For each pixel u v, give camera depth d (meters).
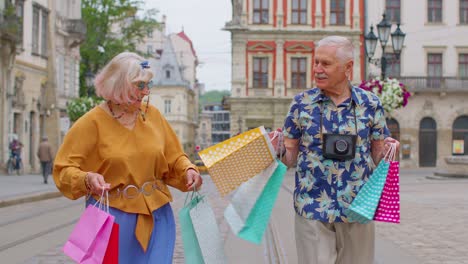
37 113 34.38
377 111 4.16
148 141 3.98
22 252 8.20
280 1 46.62
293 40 46.72
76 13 41.69
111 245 3.67
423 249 8.25
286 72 46.62
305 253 4.10
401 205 14.40
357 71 46.84
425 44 47.38
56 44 37.25
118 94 3.87
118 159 3.88
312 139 4.11
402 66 47.38
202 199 4.06
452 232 9.89
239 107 46.62
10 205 15.34
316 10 46.66
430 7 47.50
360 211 3.91
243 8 46.41
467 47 47.41
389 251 8.00
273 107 46.62
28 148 33.06
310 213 4.07
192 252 4.04
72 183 3.80
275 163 4.10
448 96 46.84
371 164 4.15
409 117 46.72
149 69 3.95
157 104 82.12
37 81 34.44
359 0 46.94
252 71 46.72
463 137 47.00
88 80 35.84
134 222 3.91
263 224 4.05
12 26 28.48
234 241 9.00
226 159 4.09
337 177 4.05
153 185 3.98
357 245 4.12
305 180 4.12
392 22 47.31
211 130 155.12
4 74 29.31
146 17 50.41
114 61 3.92
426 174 35.28
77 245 3.71
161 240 3.95
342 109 4.11
